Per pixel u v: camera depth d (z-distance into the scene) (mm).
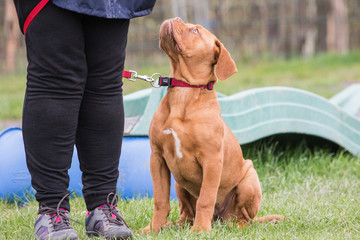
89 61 3697
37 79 3535
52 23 3430
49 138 3578
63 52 3475
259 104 6496
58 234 3564
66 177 3719
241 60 23188
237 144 4523
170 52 4207
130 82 15062
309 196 5648
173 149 4039
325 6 24375
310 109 6949
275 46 24094
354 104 9688
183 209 4516
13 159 5770
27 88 3627
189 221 4484
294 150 7348
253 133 6398
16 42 21578
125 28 3830
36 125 3561
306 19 24172
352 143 7402
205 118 4004
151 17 22891
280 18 24062
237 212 4547
